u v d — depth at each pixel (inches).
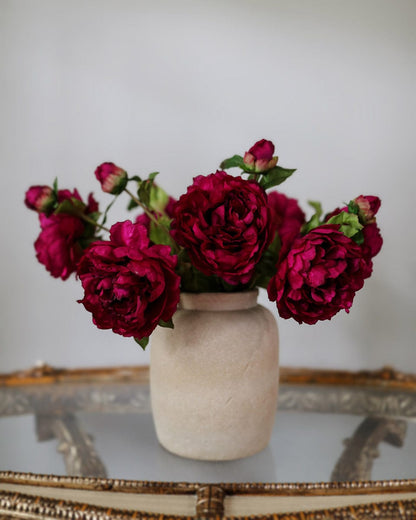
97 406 51.0
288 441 44.6
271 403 40.8
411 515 34.3
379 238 39.8
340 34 59.1
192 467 40.4
